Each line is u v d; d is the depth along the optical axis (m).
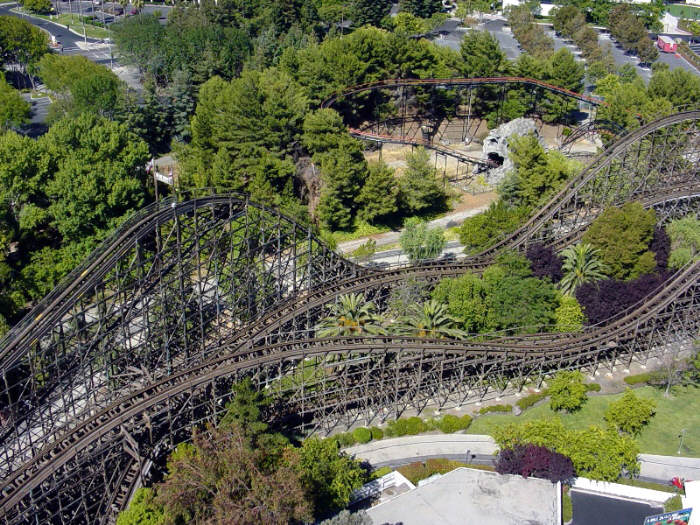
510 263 79.50
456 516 54.47
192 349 74.31
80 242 89.69
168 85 146.00
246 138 109.56
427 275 82.19
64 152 93.62
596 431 60.34
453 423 67.19
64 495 54.34
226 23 177.12
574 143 144.50
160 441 58.41
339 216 108.06
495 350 70.06
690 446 66.00
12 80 162.62
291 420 67.56
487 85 148.25
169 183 105.50
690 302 79.81
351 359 66.44
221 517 44.84
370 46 142.75
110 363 64.94
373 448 64.94
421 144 124.00
